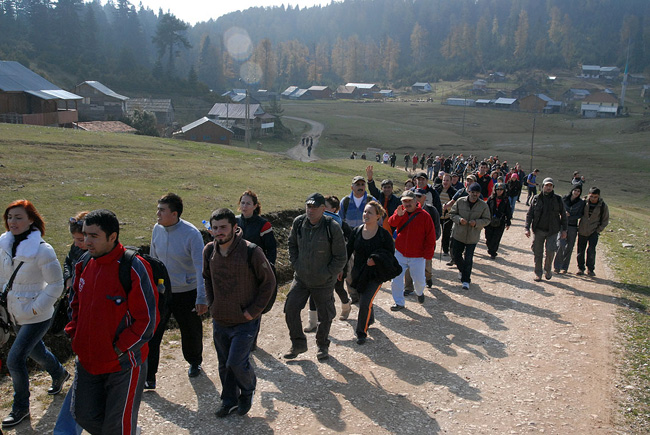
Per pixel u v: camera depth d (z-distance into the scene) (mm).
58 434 4113
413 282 9516
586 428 5242
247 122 68375
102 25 174625
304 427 5117
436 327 8094
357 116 134125
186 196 14289
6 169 14422
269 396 5738
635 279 11250
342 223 7965
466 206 10250
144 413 5246
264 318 8289
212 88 182000
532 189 24625
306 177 22125
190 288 5914
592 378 6371
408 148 87312
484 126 119375
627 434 5148
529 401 5781
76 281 4172
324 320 6613
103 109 79688
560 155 78875
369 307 7320
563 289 10406
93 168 16844
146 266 4141
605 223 11359
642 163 70188
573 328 8117
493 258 13195
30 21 131000
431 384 6137
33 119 42812
